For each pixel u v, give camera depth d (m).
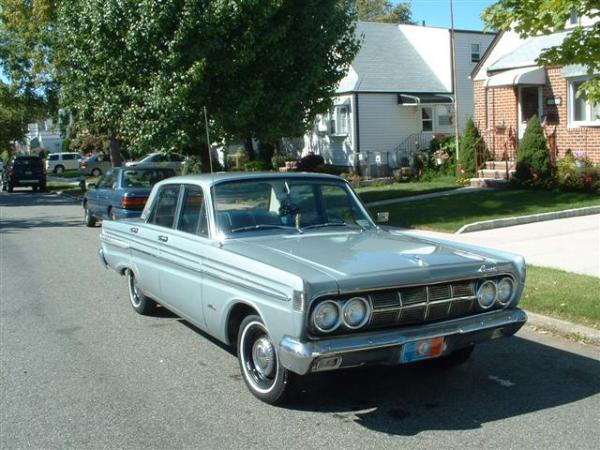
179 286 6.36
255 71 16.53
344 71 18.14
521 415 4.96
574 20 17.81
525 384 5.62
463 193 18.67
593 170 17.34
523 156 18.62
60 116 31.58
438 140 26.36
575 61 7.73
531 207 15.30
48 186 38.84
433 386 5.61
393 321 4.81
